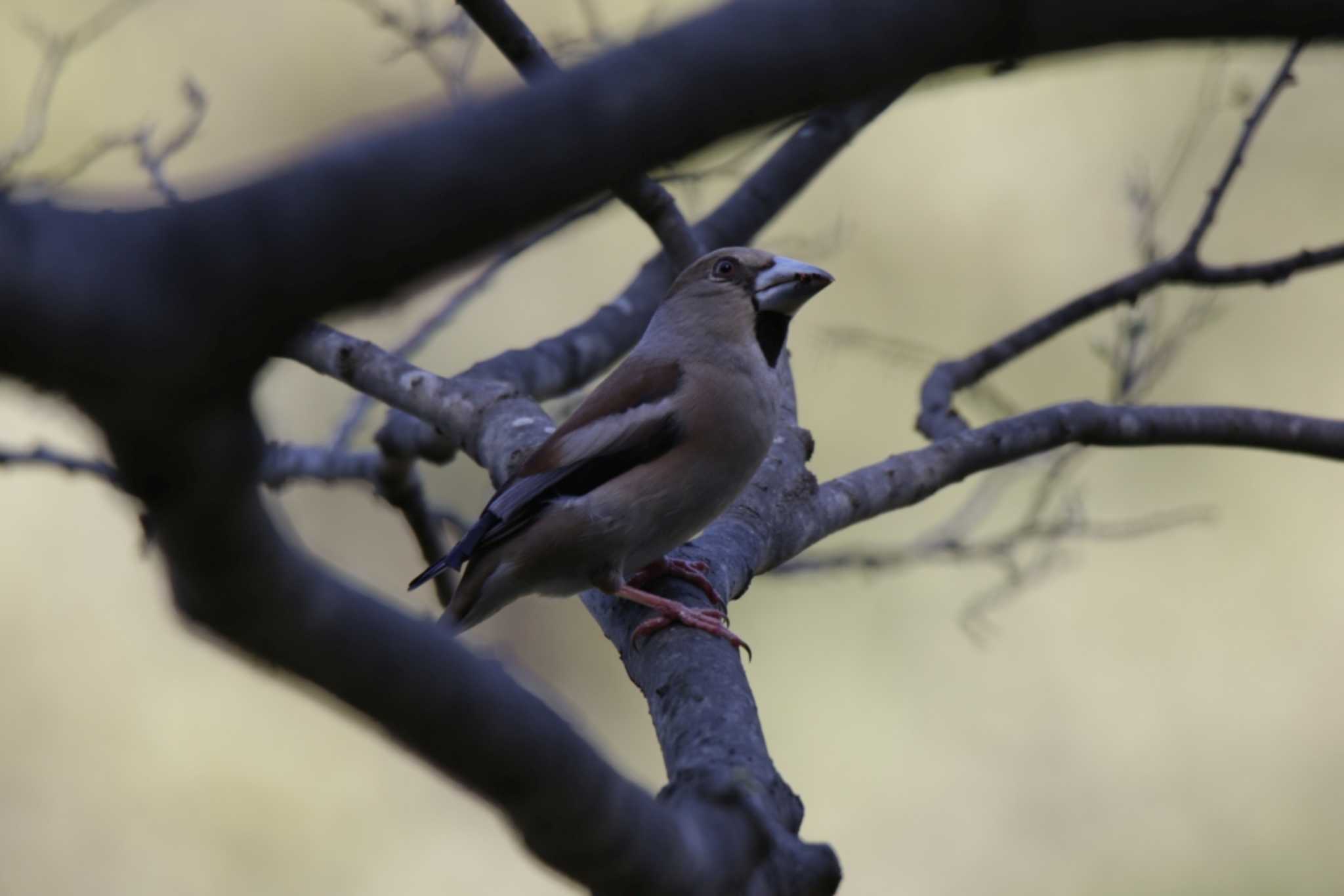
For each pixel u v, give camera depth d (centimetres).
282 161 235
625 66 237
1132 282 1128
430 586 1323
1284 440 970
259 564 284
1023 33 243
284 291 223
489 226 233
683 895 421
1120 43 246
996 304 1819
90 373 220
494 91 242
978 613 1338
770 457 945
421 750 349
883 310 1812
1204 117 1474
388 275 229
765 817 471
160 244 218
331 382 1742
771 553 895
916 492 940
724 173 1182
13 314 210
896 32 242
